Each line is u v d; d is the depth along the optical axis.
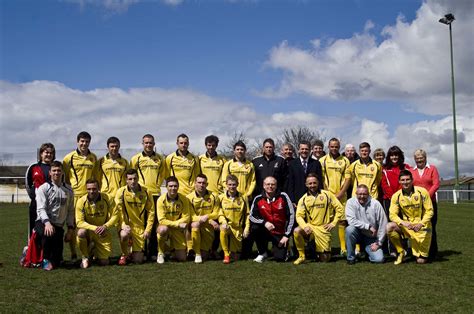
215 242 8.07
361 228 7.22
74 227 7.50
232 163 8.30
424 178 7.84
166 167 8.37
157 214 7.64
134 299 5.16
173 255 8.04
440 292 5.38
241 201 7.83
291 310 4.73
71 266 7.21
